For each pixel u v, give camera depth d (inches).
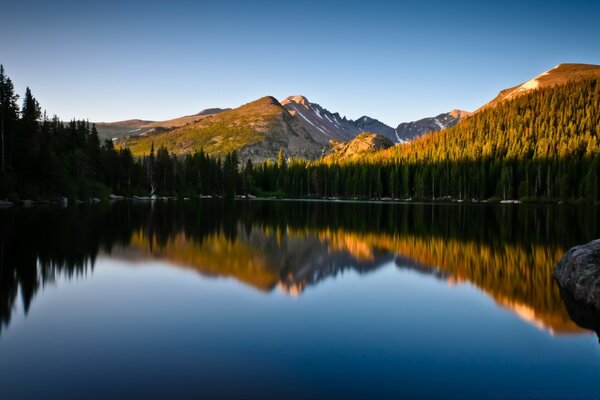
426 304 632.4
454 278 820.0
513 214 2699.3
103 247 1109.1
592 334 507.8
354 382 374.6
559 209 3344.0
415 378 385.7
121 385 360.5
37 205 2728.8
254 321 542.0
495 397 353.7
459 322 548.7
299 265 938.7
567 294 687.1
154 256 1006.4
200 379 373.7
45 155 2970.0
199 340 469.7
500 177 5265.8
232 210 2913.4
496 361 428.1
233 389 356.2
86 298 636.7
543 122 6525.6
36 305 596.1
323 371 395.9
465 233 1583.4
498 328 526.6
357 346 460.1
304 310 594.2
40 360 410.3
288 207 3580.2
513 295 684.7
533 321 552.4
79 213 2187.5
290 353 437.1
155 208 2910.9
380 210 3196.4
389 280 798.5
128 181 4606.3
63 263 888.9
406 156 6737.2
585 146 5334.6
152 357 420.8
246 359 419.2
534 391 366.0
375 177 6146.7
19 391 348.8
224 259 992.2
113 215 2134.6
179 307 598.2
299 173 6835.6
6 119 2910.9
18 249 1035.3
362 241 1350.9
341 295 682.8
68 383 363.6
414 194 5831.7
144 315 558.6
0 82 2952.8
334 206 3863.2
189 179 5634.8
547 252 1119.0
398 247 1219.9
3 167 2704.2
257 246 1213.7
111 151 4490.7
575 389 370.3
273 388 359.3
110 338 472.1
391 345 464.8
